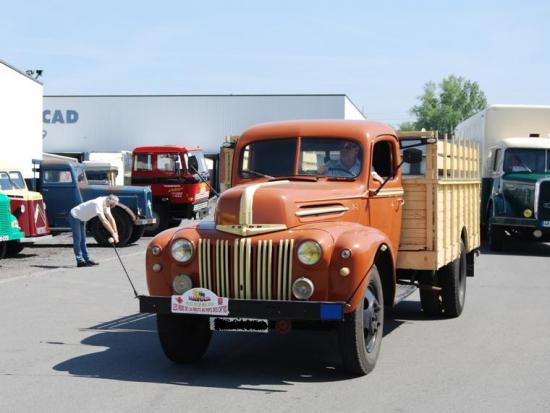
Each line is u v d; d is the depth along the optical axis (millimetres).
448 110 115938
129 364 7660
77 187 21641
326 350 8438
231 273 6969
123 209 21641
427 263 9227
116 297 12109
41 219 18812
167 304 7035
